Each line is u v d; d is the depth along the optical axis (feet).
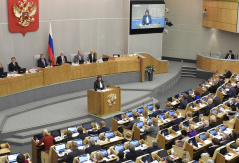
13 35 63.10
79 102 61.21
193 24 95.40
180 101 57.31
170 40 100.17
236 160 38.58
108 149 38.24
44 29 68.13
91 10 76.23
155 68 82.12
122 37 83.25
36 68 61.36
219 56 90.17
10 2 61.26
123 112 56.90
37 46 67.41
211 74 85.46
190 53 97.50
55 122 51.44
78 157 35.17
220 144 39.24
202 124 48.29
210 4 89.04
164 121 49.88
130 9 81.30
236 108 52.34
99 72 68.64
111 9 79.87
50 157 38.47
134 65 73.56
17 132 48.06
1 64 58.23
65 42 72.49
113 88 56.70
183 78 88.53
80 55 69.41
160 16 87.35
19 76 56.34
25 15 63.57
